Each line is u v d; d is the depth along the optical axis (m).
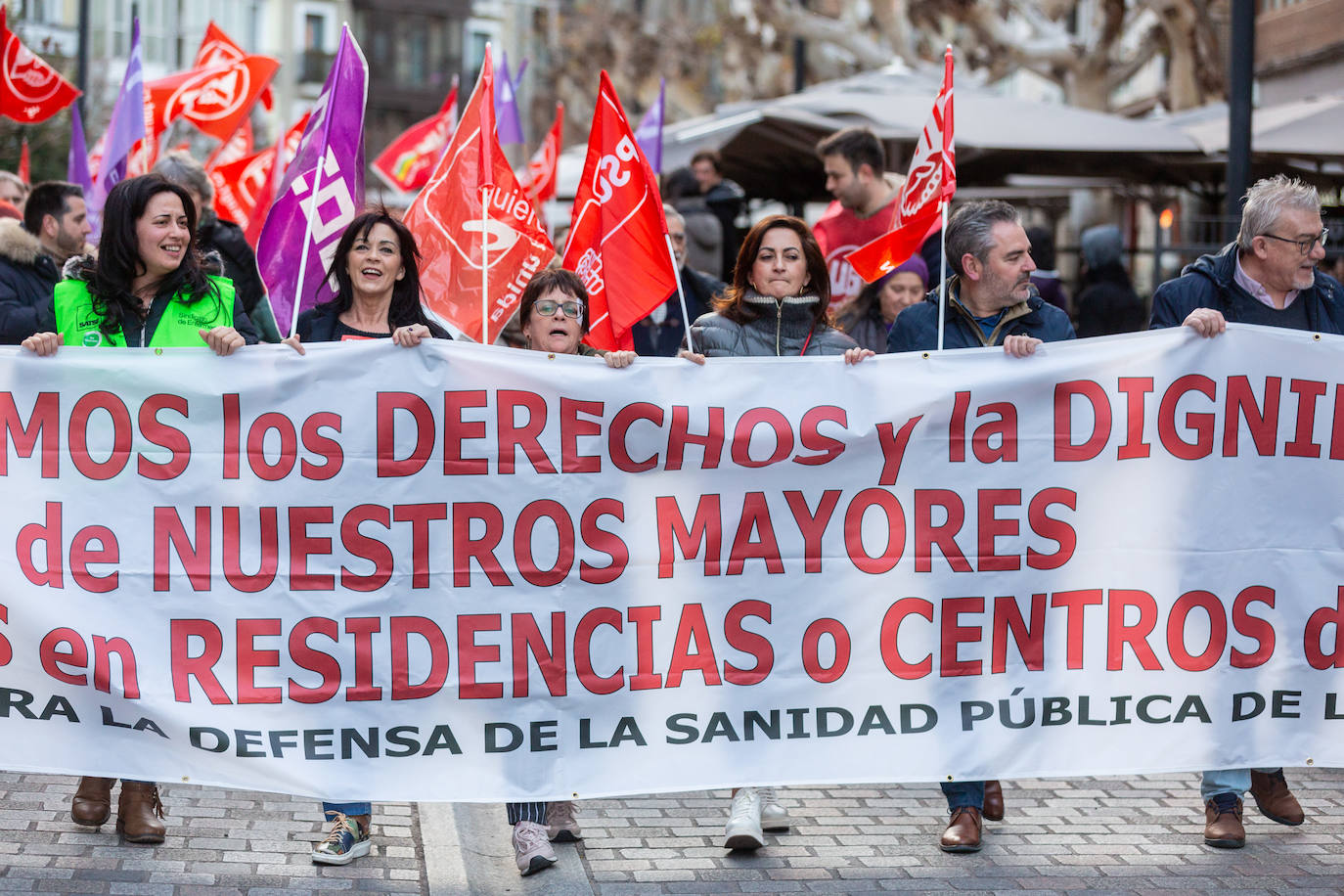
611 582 4.98
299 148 6.15
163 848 5.05
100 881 4.70
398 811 5.70
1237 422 5.11
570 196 14.01
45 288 6.56
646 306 5.60
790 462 5.02
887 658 5.05
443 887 4.85
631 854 5.21
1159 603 5.10
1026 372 5.07
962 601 5.06
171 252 5.02
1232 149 8.93
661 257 5.57
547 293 5.40
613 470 4.98
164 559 4.86
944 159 5.23
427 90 63.41
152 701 4.85
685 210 9.25
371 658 4.91
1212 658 5.12
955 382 5.06
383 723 4.91
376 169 12.76
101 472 4.86
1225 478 5.12
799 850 5.26
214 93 9.79
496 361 4.93
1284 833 5.46
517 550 4.95
